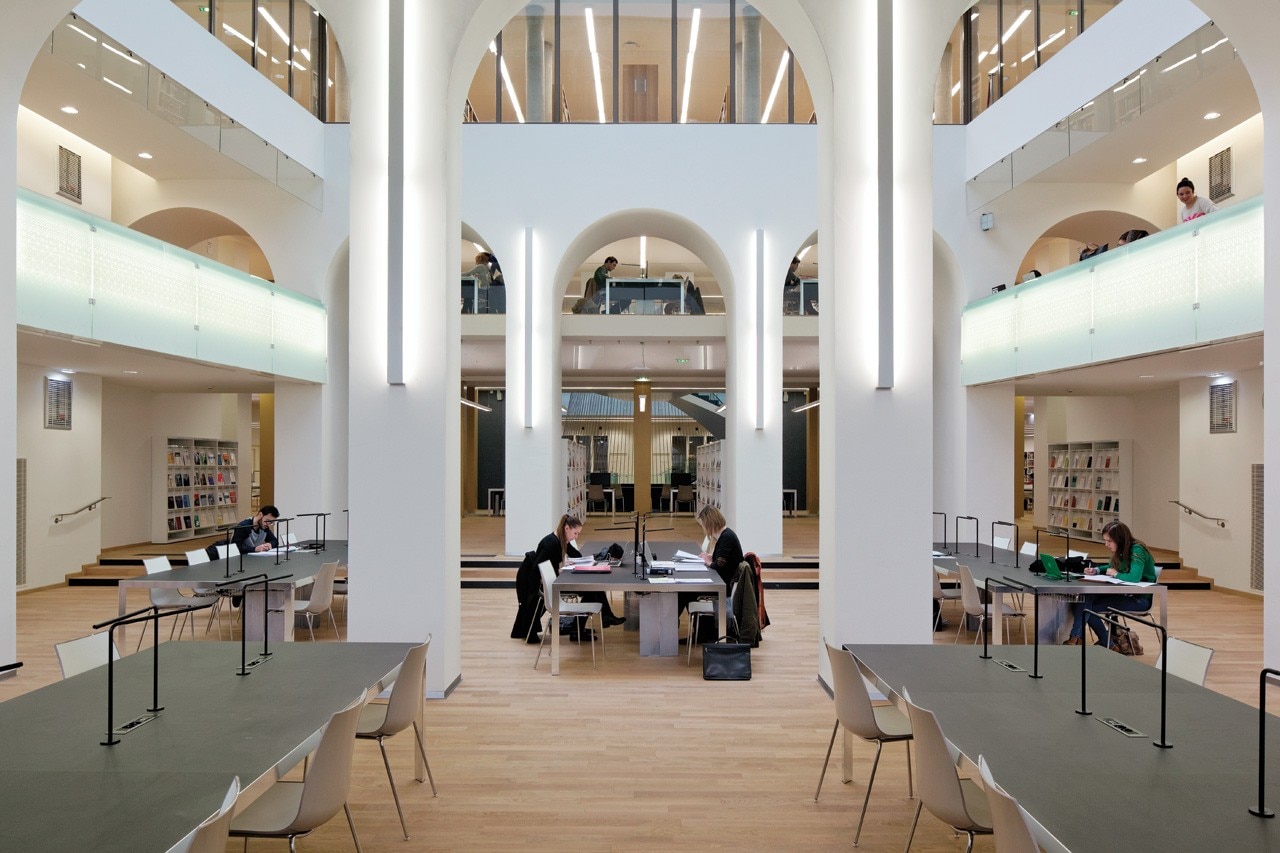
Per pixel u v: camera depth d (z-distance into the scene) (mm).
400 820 3400
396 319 5484
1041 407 16422
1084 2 9547
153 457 13125
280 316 10008
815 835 3469
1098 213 11109
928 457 5465
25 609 8734
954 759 2672
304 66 11562
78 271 6672
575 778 4094
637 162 11461
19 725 2842
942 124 11383
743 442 11375
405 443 5555
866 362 5484
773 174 11461
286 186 10695
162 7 8703
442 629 5496
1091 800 2230
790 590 10227
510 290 11422
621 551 7434
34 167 9258
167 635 7383
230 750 2602
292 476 11055
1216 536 10250
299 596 8133
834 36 5547
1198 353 7480
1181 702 3176
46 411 9938
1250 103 8062
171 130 8992
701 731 4840
